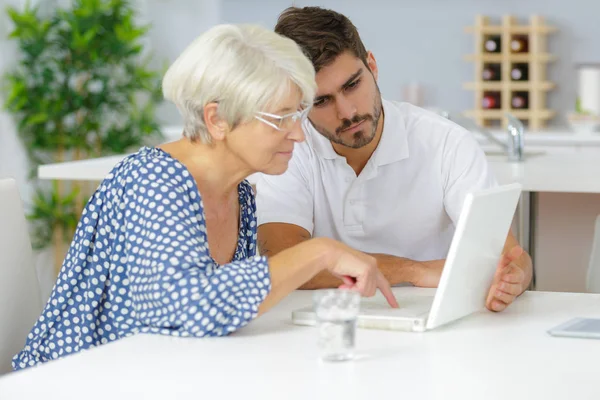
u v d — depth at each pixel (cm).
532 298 211
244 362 154
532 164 386
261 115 182
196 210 183
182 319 169
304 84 183
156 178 181
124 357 157
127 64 605
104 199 187
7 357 215
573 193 404
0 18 576
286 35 224
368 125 233
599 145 557
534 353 160
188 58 183
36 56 573
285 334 174
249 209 216
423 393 136
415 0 661
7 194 218
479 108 646
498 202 185
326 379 144
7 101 570
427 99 667
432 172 254
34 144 591
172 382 143
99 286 189
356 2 671
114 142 598
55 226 595
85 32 579
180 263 171
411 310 187
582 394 136
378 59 673
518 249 208
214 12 684
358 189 256
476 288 189
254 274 171
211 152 192
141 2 664
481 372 148
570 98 644
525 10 646
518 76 638
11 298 216
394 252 262
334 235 264
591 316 190
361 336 173
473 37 655
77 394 137
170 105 691
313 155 257
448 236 265
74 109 585
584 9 637
